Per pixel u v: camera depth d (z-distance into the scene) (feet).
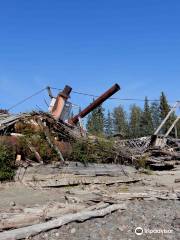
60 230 32.60
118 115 336.70
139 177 73.92
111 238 30.91
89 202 43.55
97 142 77.61
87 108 96.58
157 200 48.55
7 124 68.69
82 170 68.13
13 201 45.34
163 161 94.22
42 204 42.86
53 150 68.28
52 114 80.79
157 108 324.39
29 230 30.66
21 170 60.75
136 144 109.40
